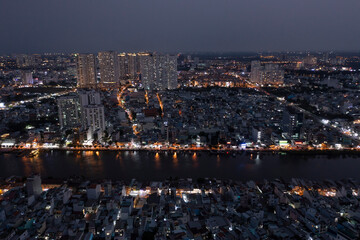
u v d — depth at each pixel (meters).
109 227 161.25
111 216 174.12
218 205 187.62
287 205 188.50
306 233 155.50
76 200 192.88
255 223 165.50
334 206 186.62
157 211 182.75
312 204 186.25
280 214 181.62
